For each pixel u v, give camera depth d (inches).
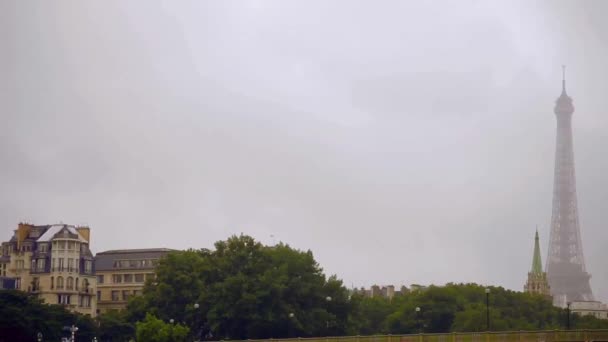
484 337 4574.3
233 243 7170.3
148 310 6825.8
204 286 6850.4
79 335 7539.4
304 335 6732.3
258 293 6579.7
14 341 6934.1
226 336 6683.1
